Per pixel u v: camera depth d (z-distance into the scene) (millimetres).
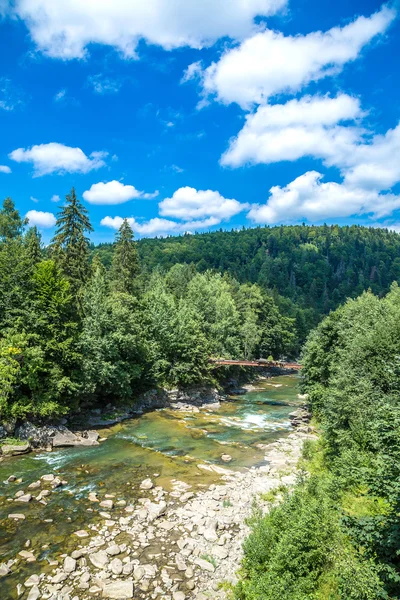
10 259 31953
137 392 43531
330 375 33750
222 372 59844
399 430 10930
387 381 20500
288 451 28500
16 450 25375
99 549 15016
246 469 24891
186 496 19922
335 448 22094
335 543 11477
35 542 15328
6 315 29766
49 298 32062
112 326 39406
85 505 18703
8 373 26031
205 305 68812
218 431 34406
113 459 25625
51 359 31188
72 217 49719
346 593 9188
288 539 11922
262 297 92750
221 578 13383
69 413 33188
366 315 32031
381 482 11188
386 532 10312
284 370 87438
